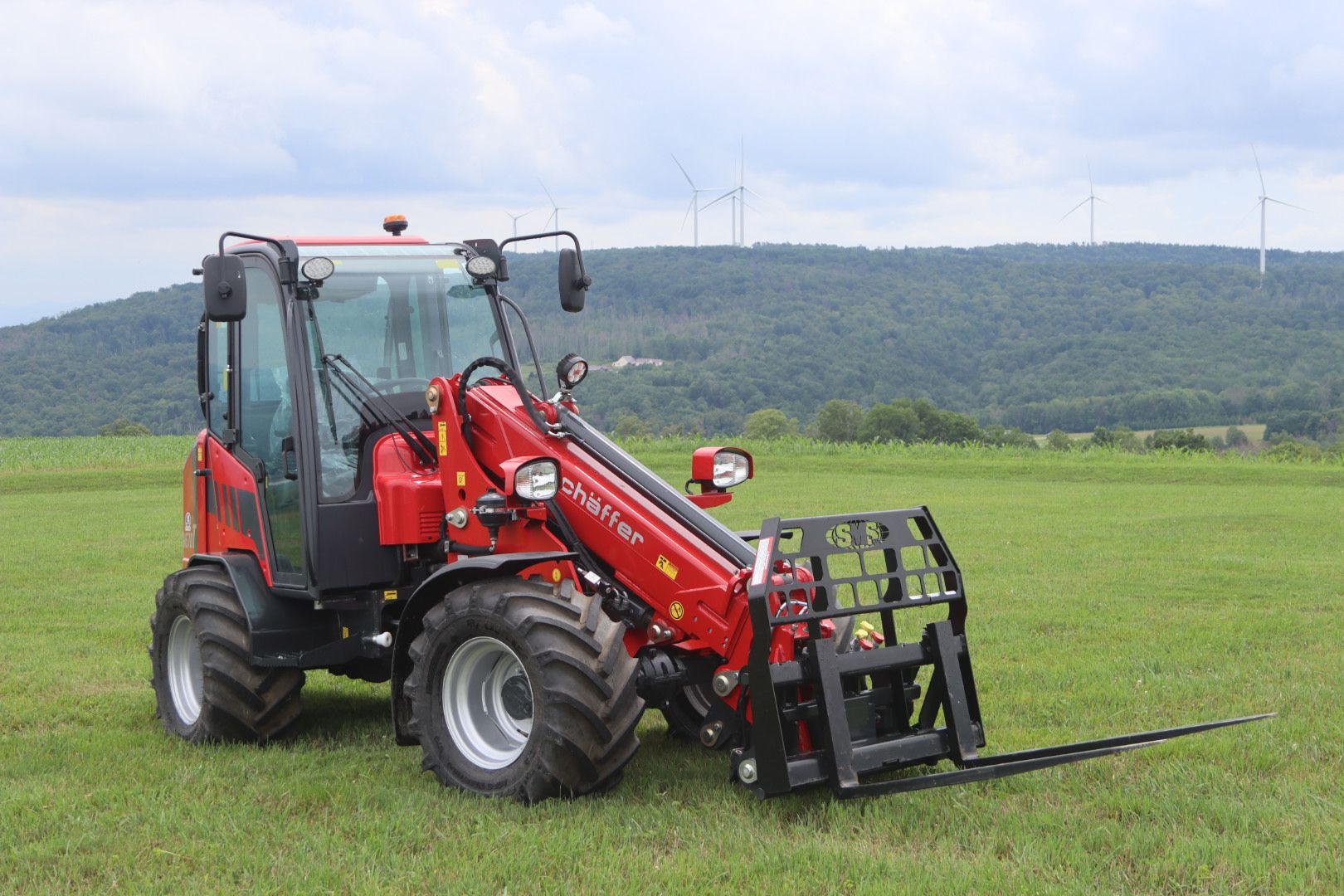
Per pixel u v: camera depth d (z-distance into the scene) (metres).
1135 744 5.18
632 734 4.96
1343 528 16.17
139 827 4.82
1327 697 6.66
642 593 5.25
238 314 5.78
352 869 4.28
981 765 4.96
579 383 5.80
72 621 10.39
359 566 5.98
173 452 38.75
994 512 18.84
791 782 4.59
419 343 6.38
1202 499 21.36
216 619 6.14
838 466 31.83
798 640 5.10
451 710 5.26
